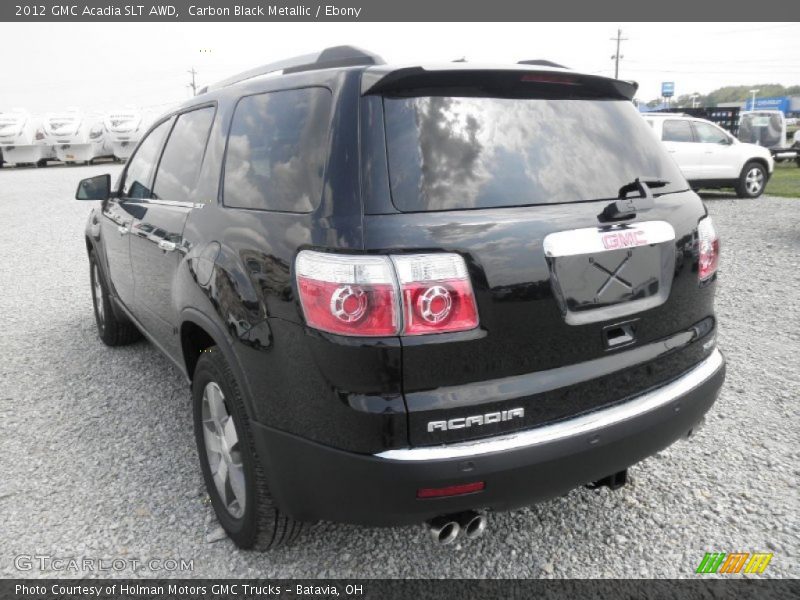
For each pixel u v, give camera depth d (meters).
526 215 2.12
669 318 2.47
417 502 2.00
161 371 4.66
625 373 2.32
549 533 2.79
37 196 17.38
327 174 2.13
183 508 3.01
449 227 2.00
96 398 4.21
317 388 2.07
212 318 2.57
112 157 31.00
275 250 2.22
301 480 2.20
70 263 8.65
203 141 3.13
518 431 2.10
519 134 2.26
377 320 1.94
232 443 2.61
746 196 14.42
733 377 4.26
